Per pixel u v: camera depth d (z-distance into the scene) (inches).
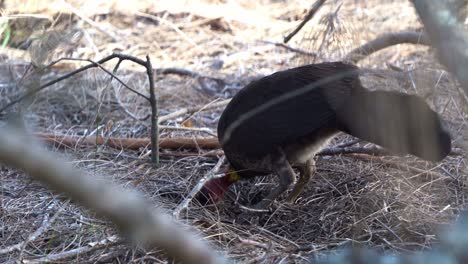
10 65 371.2
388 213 252.5
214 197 274.5
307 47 393.1
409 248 229.6
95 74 387.5
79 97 379.9
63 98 375.6
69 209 260.8
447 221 245.8
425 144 215.9
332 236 247.4
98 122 356.2
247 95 259.3
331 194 282.2
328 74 246.5
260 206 265.3
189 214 260.2
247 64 438.9
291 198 279.3
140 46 463.8
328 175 295.1
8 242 248.4
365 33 333.1
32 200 274.4
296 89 249.1
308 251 230.5
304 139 258.7
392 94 227.9
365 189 274.1
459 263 103.3
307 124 244.1
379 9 380.5
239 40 473.7
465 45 122.0
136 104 382.9
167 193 283.7
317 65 254.1
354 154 305.1
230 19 501.7
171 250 94.4
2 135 87.7
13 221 261.3
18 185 288.0
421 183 277.4
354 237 234.1
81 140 323.6
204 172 302.0
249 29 492.4
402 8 443.2
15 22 430.9
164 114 371.6
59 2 457.1
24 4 450.0
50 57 351.6
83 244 240.8
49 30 365.4
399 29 409.4
